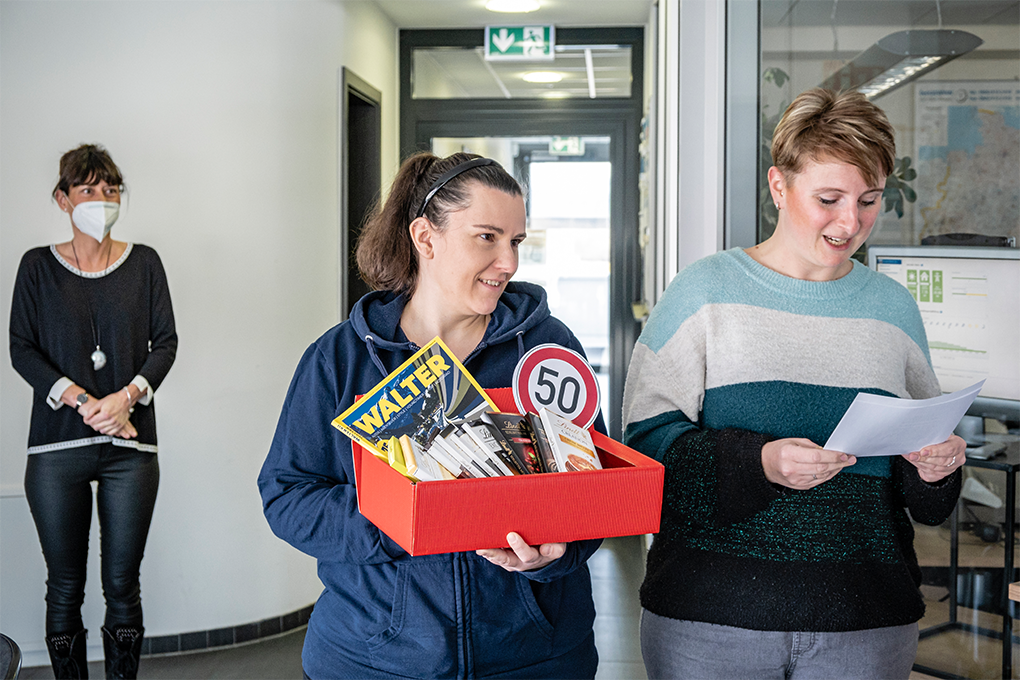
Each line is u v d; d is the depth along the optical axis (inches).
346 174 139.6
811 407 52.3
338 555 43.2
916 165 79.7
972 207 78.9
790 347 53.1
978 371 77.2
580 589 48.3
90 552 111.0
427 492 34.9
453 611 43.4
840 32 81.7
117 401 102.5
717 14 85.3
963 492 77.8
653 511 39.9
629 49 182.7
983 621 77.3
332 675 45.3
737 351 53.0
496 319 48.6
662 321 55.6
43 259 102.1
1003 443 76.4
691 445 50.7
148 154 111.9
